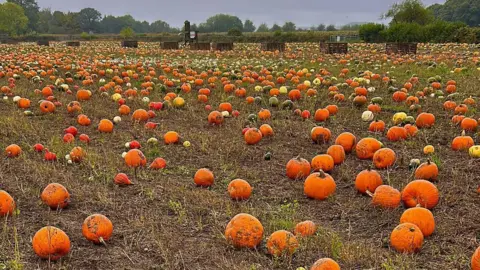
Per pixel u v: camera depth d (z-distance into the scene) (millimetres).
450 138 8367
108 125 8953
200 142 8312
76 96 12195
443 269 4266
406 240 4500
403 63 20734
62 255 4457
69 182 6305
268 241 4500
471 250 4598
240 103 11594
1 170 6781
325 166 6746
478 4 86188
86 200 5836
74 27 124438
